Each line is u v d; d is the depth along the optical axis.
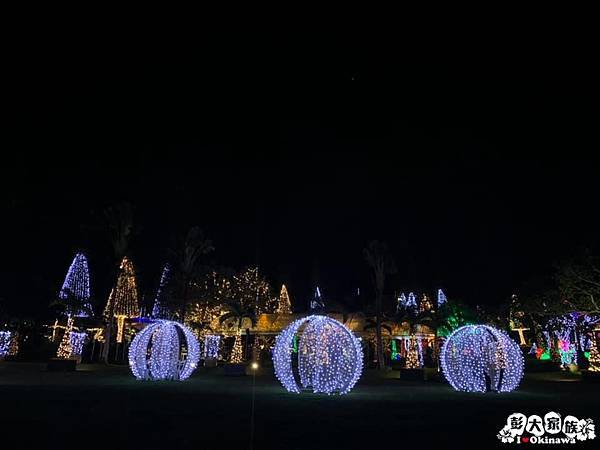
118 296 42.19
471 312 47.06
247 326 44.84
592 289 28.14
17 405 14.37
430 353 44.75
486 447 9.48
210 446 9.13
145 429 10.76
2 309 37.09
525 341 49.62
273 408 14.58
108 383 22.14
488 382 21.00
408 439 10.05
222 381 24.67
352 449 9.05
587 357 35.50
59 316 39.97
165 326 25.38
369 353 44.41
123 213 38.84
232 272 49.19
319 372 19.56
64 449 8.74
